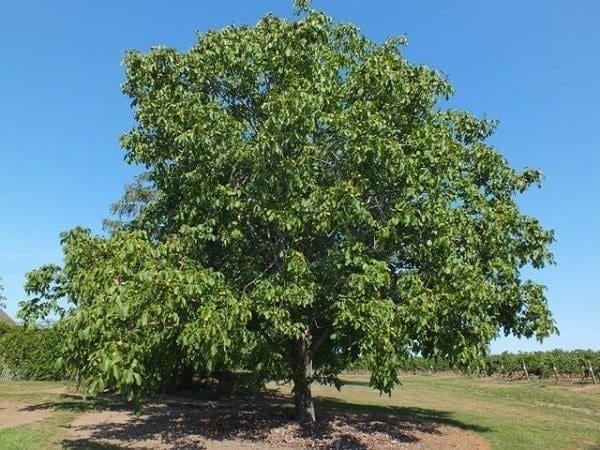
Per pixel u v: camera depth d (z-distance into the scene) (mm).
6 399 16266
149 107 10492
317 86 9938
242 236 10039
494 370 43156
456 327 9562
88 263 8750
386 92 10156
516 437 12188
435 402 21031
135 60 11023
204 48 10969
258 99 10969
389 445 10859
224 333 7625
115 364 6785
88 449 9375
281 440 11055
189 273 8094
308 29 10875
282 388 24203
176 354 8547
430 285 9711
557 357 36906
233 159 9398
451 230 9328
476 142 12344
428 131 10148
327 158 10109
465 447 10922
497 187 11953
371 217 9234
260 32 11094
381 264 9016
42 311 10836
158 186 11695
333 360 12562
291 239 10445
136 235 8391
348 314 8844
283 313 9078
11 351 24312
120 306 7004
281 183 9289
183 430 11977
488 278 10461
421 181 9555
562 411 18484
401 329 8898
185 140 9320
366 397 22234
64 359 7812
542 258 11305
